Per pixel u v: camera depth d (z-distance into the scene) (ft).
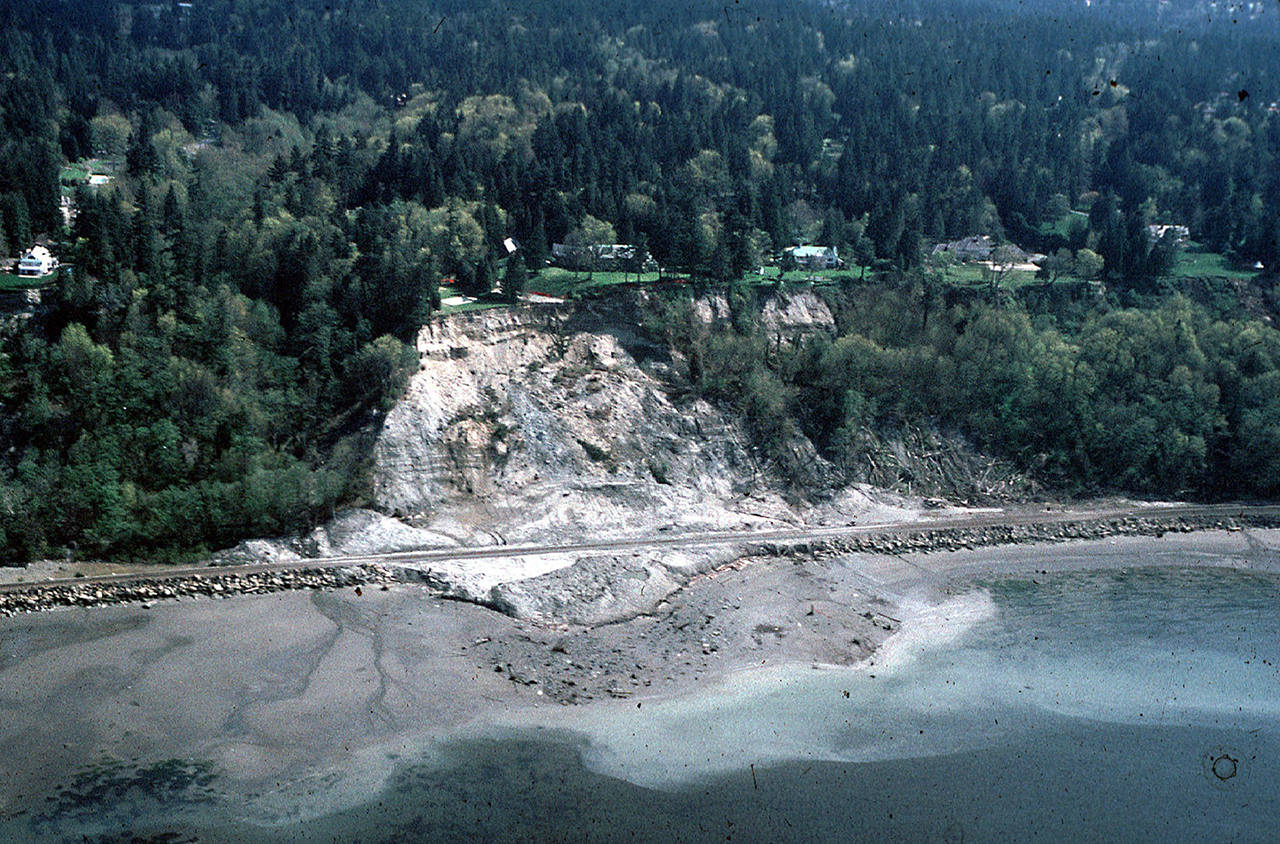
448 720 250.98
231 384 370.12
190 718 245.45
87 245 393.50
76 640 276.21
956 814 220.02
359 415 383.04
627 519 377.30
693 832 212.84
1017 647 296.51
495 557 337.72
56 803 214.28
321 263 426.10
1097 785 231.30
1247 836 214.90
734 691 268.82
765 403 426.51
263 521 338.75
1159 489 426.92
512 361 423.23
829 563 352.08
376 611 302.86
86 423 350.23
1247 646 298.76
